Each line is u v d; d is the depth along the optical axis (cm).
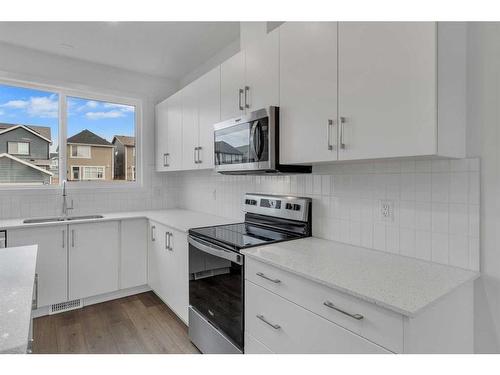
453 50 121
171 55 306
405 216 154
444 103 115
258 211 242
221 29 254
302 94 164
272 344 147
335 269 133
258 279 156
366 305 106
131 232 307
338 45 143
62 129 318
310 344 126
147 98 362
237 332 171
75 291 277
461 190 135
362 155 134
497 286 125
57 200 312
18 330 75
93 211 332
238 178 279
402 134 119
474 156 131
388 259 149
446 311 112
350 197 180
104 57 311
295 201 210
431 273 128
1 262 130
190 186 362
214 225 248
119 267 302
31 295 97
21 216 295
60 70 308
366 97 132
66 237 272
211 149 249
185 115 293
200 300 210
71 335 234
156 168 364
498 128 124
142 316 267
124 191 351
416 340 97
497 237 125
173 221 273
